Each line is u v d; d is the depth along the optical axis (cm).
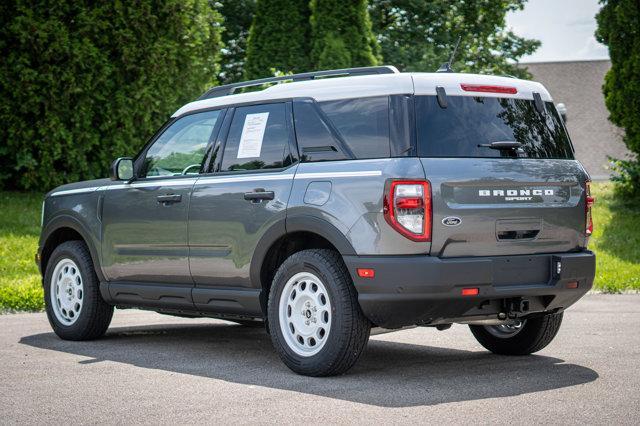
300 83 729
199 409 580
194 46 1738
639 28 1975
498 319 690
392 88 669
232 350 827
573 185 714
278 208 703
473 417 554
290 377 686
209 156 780
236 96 779
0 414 570
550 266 689
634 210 2048
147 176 838
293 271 691
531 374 692
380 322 654
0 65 1576
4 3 1560
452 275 639
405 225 638
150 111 1678
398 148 651
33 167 1609
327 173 679
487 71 3309
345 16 2089
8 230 1481
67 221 890
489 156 673
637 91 1995
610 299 1231
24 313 1077
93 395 623
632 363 737
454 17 3155
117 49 1638
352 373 701
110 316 883
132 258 831
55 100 1589
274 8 2227
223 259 749
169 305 809
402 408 579
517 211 674
